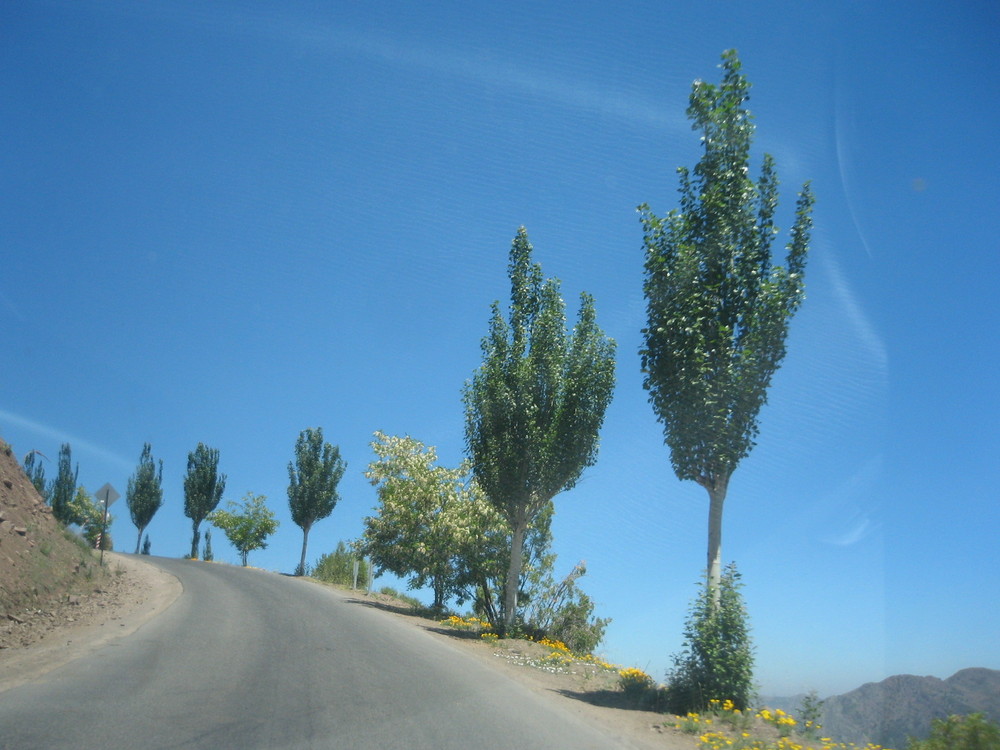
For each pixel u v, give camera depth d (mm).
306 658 12805
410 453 27625
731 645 11047
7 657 11680
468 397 20828
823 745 9242
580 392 20109
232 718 8648
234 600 20750
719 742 9109
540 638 20938
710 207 12406
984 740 8094
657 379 12469
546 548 23828
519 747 8273
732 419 11820
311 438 45312
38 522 19938
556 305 20609
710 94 12664
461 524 23562
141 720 8352
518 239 20969
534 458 19797
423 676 12133
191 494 53000
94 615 16391
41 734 7664
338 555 36938
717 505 11859
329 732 8289
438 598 25688
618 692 12898
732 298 12320
